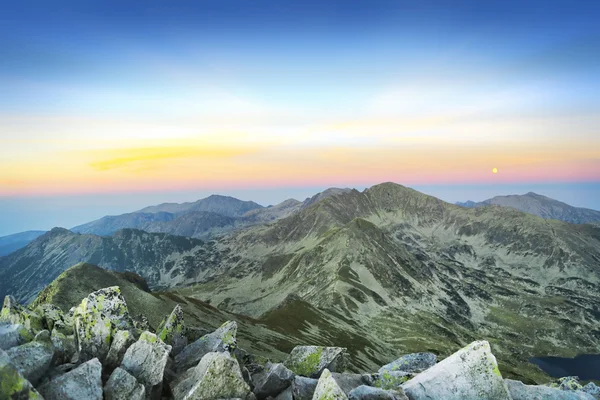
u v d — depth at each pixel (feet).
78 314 53.88
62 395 39.83
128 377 44.91
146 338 51.29
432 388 48.67
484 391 47.01
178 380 50.42
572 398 50.06
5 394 33.30
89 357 50.80
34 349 43.60
